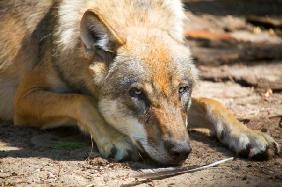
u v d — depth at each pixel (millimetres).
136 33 10469
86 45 10320
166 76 9883
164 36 10531
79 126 10625
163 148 9414
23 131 11516
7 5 12516
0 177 9359
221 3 20719
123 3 11039
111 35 10188
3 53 12305
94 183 9094
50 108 11039
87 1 11078
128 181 9148
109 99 10172
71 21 11023
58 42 11117
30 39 11961
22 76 12125
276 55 16625
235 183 9109
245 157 10188
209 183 9109
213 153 10367
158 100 9734
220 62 16047
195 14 19656
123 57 10141
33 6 12133
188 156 10086
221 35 18172
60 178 9273
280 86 14461
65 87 11328
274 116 12312
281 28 19047
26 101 11422
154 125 9586
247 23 19297
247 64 16016
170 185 9039
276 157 10227
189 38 17734
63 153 10281
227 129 10617
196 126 11555
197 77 11023
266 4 20766
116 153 9891
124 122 10000
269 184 9086
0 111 12398
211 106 11109
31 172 9516
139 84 9828
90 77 10555
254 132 10375
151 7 11125
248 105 13188
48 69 11359
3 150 10461
